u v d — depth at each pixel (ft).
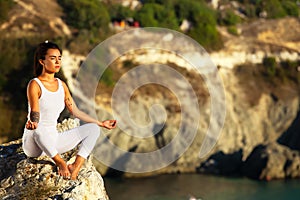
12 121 139.64
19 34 159.53
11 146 26.43
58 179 22.50
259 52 196.65
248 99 181.16
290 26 224.74
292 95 185.06
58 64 21.21
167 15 193.36
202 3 219.20
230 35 205.36
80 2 177.88
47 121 21.54
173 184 141.38
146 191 134.00
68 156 24.48
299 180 147.54
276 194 136.15
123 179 141.18
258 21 225.35
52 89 21.27
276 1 240.12
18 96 143.43
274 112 180.75
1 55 150.20
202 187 140.77
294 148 170.30
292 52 201.57
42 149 21.88
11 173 23.65
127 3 206.28
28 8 173.27
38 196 21.63
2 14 164.76
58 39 159.33
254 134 173.88
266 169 149.59
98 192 23.34
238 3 239.50
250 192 137.80
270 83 188.96
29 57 150.92
